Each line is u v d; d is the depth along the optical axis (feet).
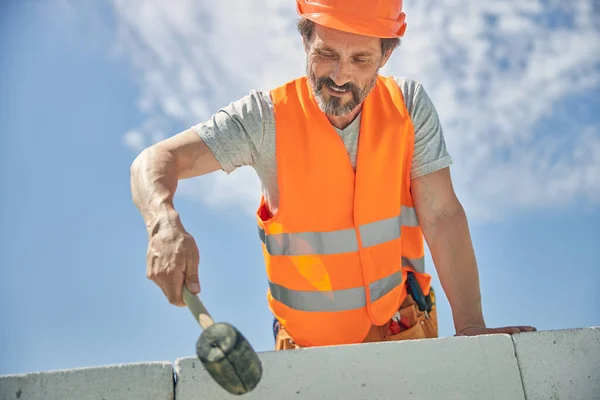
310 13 9.34
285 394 7.62
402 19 9.86
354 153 9.73
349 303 9.68
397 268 9.97
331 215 9.62
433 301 10.49
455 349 8.00
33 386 7.25
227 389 6.16
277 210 9.68
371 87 9.52
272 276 9.83
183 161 9.20
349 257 9.66
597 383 8.23
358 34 9.18
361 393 7.73
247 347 6.07
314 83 9.41
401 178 9.99
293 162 9.53
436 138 10.06
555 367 8.18
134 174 8.75
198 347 6.02
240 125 9.50
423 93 10.11
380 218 9.82
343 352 7.80
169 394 7.45
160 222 8.00
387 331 9.98
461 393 7.89
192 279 7.53
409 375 7.85
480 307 9.95
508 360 8.09
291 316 9.76
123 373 7.43
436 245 10.10
